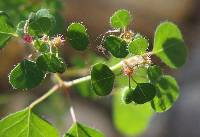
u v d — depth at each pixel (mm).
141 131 516
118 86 403
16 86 270
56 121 540
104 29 837
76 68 500
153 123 741
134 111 498
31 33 272
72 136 305
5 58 675
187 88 772
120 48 272
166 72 788
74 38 276
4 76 685
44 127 301
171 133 734
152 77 287
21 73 271
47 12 275
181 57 334
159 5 871
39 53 289
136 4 861
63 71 267
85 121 708
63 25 359
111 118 732
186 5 879
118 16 283
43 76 271
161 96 296
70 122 628
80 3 820
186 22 895
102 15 836
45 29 273
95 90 273
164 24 330
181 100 760
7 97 623
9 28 294
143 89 271
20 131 299
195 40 868
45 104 533
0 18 293
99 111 734
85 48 277
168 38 331
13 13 406
